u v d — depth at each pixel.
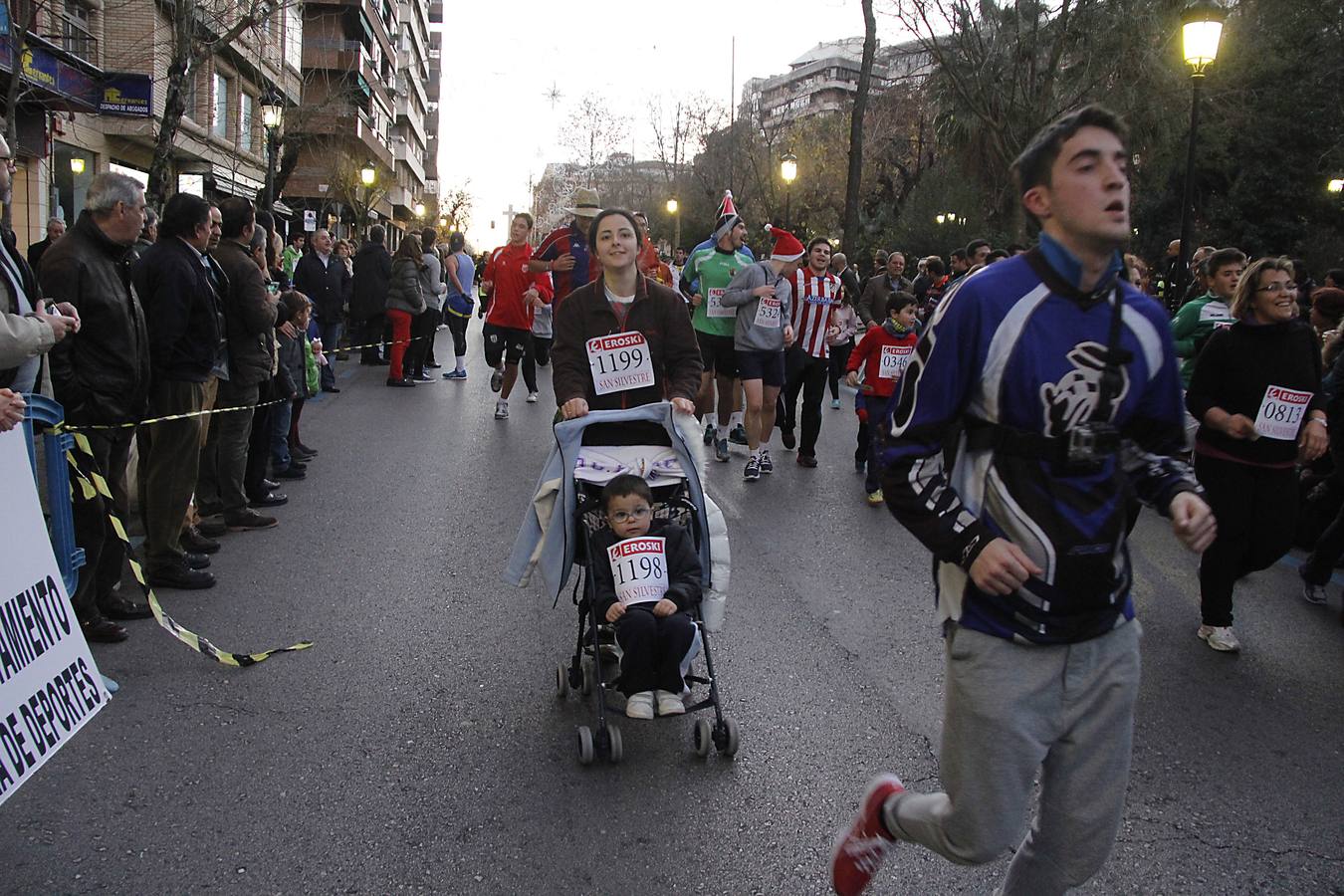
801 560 6.79
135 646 4.98
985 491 2.35
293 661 4.85
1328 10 28.28
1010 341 2.29
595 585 4.10
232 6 13.60
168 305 5.55
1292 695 4.88
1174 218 30.94
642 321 4.57
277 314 7.60
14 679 3.22
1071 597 2.29
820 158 41.94
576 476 4.22
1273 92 28.39
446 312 15.80
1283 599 6.36
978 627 2.35
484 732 4.19
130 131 21.38
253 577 6.07
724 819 3.57
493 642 5.16
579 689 4.56
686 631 3.93
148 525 5.81
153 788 3.66
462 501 8.02
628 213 4.54
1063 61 23.80
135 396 5.18
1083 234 2.24
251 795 3.64
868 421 8.82
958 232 33.16
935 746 4.17
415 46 80.00
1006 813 2.34
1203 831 3.61
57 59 16.48
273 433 8.46
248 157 28.58
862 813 2.73
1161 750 4.25
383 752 3.99
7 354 3.51
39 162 18.23
